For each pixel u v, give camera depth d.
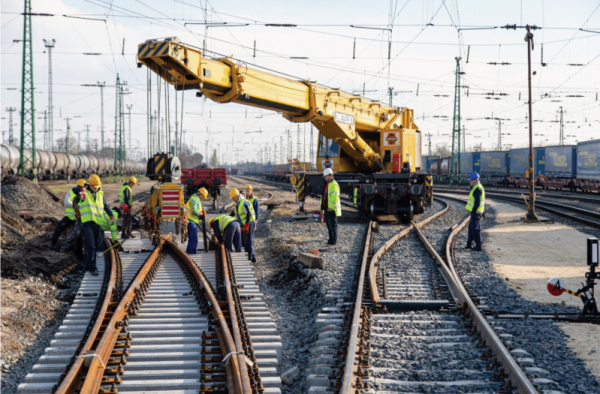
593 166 37.25
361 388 4.92
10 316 7.77
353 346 5.62
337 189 13.96
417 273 10.13
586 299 7.32
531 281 9.86
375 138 21.77
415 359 5.79
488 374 5.27
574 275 10.38
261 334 7.04
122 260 12.12
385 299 8.28
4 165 41.91
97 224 10.80
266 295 10.02
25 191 26.64
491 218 22.11
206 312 7.71
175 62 11.15
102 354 5.64
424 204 19.88
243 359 5.32
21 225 16.30
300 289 10.02
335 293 8.66
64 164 57.00
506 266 11.30
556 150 44.16
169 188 12.75
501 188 52.97
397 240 14.40
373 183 19.34
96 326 6.45
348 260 11.66
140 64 11.21
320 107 16.41
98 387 5.04
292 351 6.94
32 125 37.06
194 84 12.09
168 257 12.58
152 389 5.24
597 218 20.84
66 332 7.12
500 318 7.25
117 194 39.50
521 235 16.52
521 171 51.78
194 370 5.67
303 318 8.43
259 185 64.06
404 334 6.66
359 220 20.62
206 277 10.02
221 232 13.41
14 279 9.93
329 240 14.05
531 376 5.02
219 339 6.32
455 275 9.38
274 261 13.27
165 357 6.01
